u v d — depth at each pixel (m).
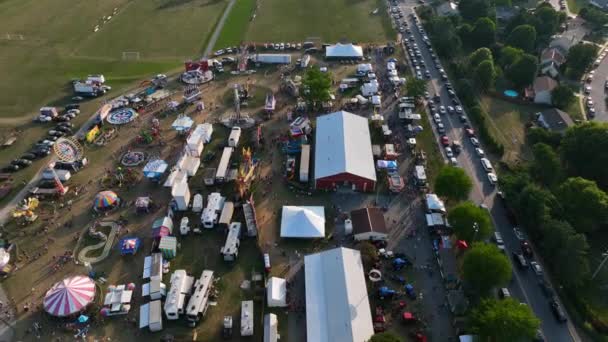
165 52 168.62
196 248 89.81
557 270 82.88
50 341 73.12
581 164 103.81
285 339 73.81
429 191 103.94
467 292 80.19
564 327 76.81
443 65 162.25
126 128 125.69
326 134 115.56
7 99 137.38
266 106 130.75
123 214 97.44
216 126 126.56
